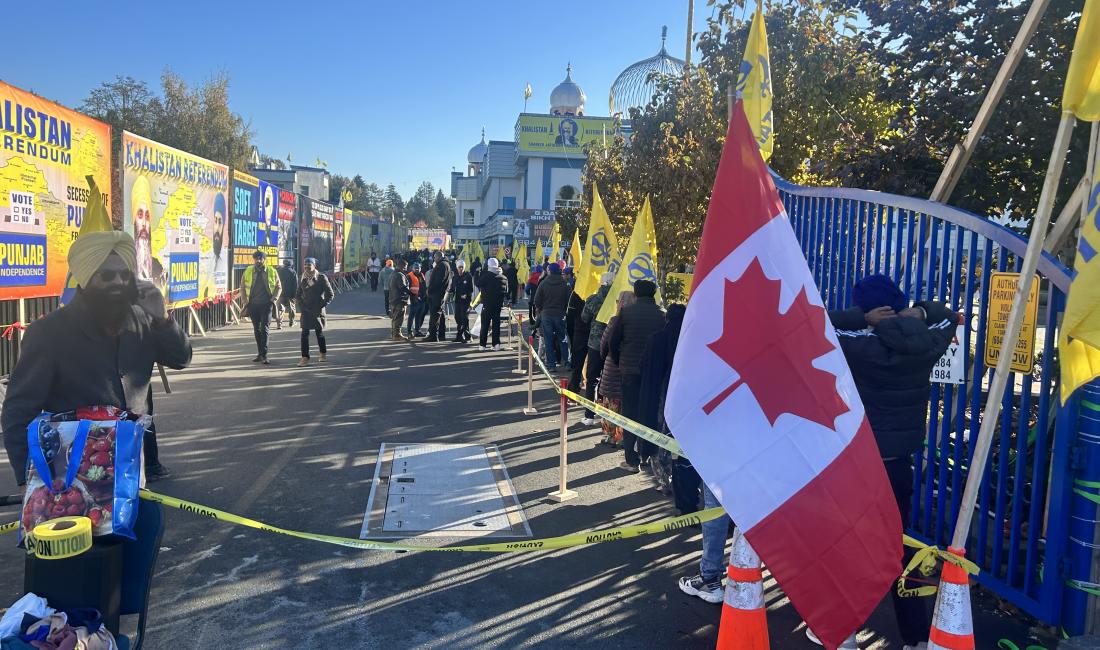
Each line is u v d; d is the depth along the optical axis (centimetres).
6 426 334
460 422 909
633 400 732
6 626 300
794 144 1039
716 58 1159
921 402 399
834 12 838
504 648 397
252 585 459
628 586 476
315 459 724
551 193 6844
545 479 689
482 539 541
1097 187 351
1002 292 439
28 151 955
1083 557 389
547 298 1370
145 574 349
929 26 705
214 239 1764
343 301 3081
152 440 644
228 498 609
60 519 316
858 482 282
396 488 645
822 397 283
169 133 3684
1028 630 427
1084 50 281
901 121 735
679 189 1218
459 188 10206
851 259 590
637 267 954
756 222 287
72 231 1073
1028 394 419
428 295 1758
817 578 273
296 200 2698
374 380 1183
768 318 283
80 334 350
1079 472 389
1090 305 348
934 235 494
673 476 550
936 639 294
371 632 408
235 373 1199
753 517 272
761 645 285
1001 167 696
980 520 457
